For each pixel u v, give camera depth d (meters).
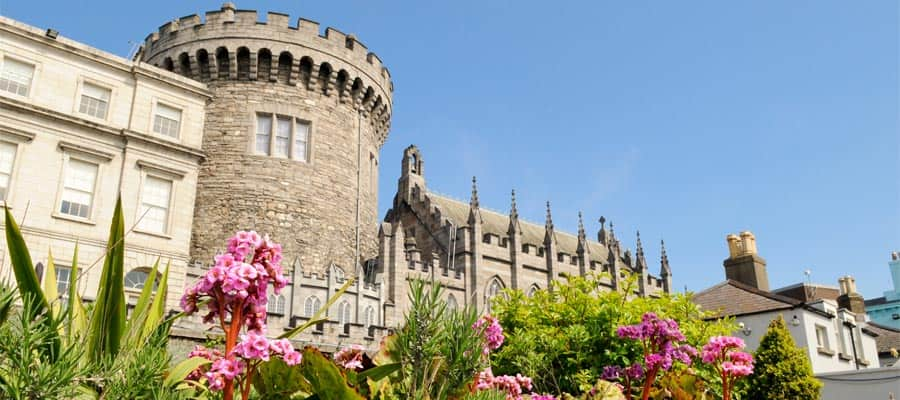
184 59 42.09
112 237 5.61
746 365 8.97
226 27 41.75
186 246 28.31
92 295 25.31
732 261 54.00
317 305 37.28
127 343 4.57
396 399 5.20
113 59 28.77
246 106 41.12
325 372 4.66
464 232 52.62
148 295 5.72
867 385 32.06
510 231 56.25
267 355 4.38
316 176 41.66
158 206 28.25
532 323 15.75
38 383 3.51
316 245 40.31
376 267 44.25
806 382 29.08
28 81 26.72
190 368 5.03
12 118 25.61
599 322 14.60
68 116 26.66
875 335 45.34
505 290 17.39
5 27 26.34
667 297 17.14
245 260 4.83
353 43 45.31
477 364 4.96
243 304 4.69
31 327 3.79
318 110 42.97
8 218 5.12
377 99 47.06
